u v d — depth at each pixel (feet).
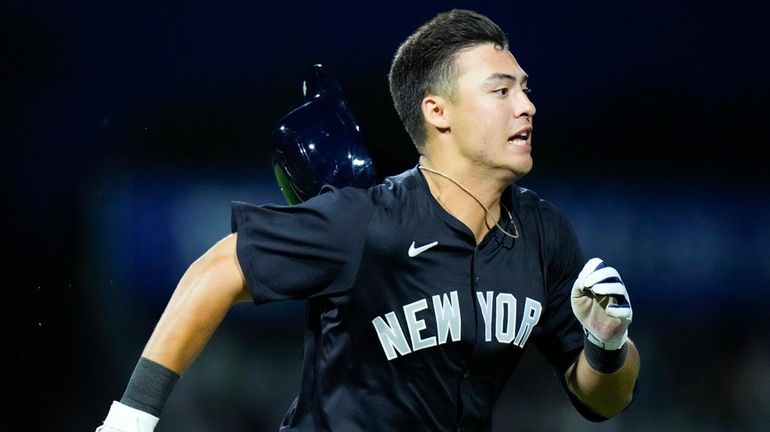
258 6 91.86
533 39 92.68
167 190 90.99
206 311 33.63
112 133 91.25
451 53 35.17
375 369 34.83
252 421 83.41
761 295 87.51
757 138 91.35
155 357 33.32
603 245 90.48
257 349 84.94
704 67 91.81
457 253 34.68
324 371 35.50
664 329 87.25
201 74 91.81
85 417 85.97
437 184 35.58
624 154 92.17
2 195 89.71
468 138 34.86
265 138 91.71
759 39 91.40
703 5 91.61
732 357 85.76
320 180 39.37
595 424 82.23
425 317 34.35
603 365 36.42
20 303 87.97
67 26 91.09
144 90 91.81
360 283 33.91
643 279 89.30
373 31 91.30
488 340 35.01
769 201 89.97
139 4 91.40
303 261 33.73
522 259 36.01
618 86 92.48
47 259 89.04
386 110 90.58
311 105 40.78
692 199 90.89
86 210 90.02
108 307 88.38
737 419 83.76
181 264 89.45
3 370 86.58
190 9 91.86
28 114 90.68
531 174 92.32
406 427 35.24
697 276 88.69
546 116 92.73
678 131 91.76
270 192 91.30
